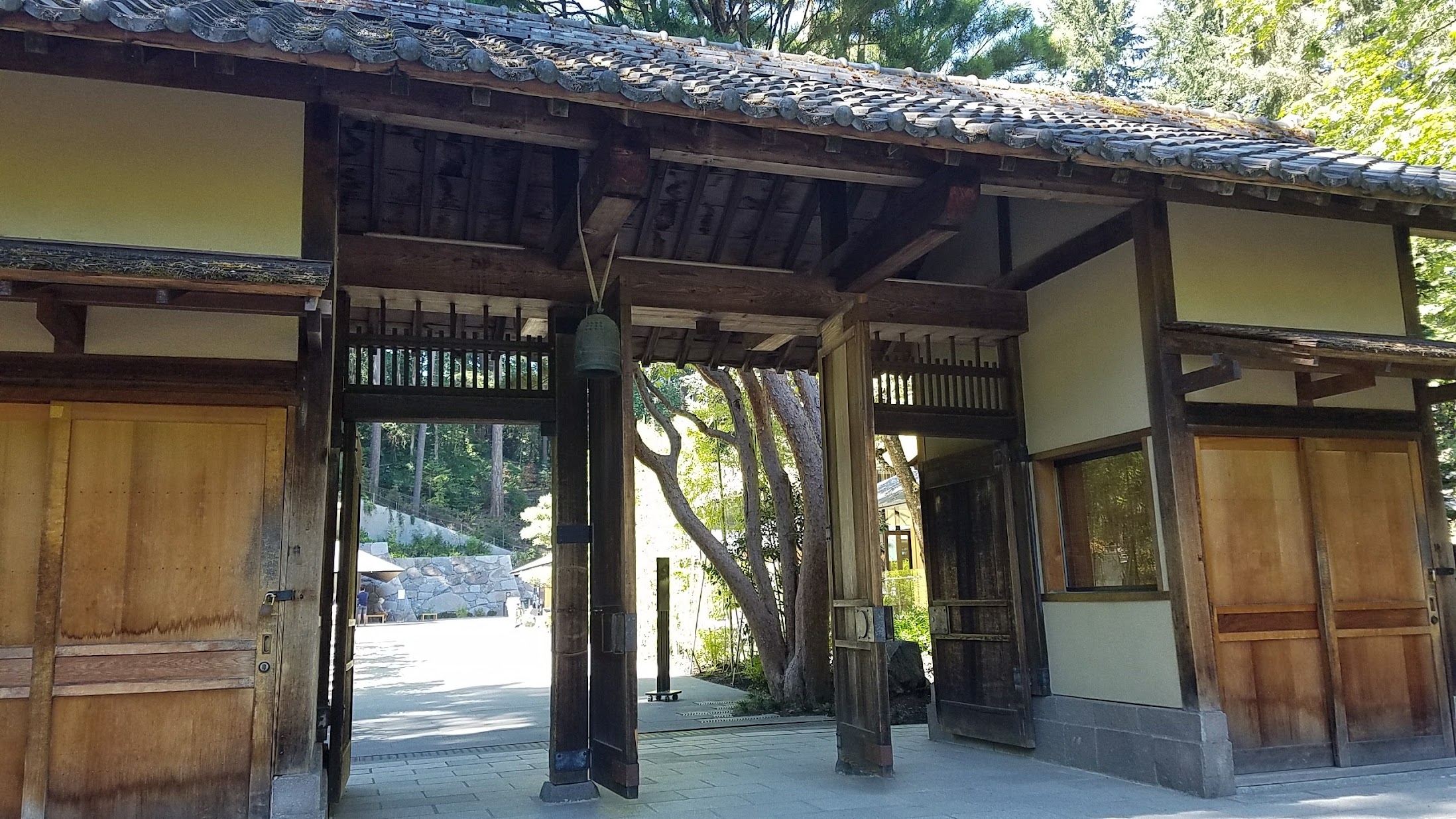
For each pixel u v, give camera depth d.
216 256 3.87
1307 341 5.07
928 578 7.65
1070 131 5.12
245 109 4.40
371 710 10.29
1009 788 5.52
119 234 4.13
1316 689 5.63
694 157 4.75
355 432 5.59
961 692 7.19
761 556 10.56
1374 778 5.48
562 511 5.55
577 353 5.08
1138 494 5.95
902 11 8.90
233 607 4.20
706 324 6.46
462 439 43.66
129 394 4.20
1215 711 5.27
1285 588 5.66
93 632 4.05
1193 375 5.43
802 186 6.52
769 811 5.02
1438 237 6.75
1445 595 5.99
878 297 6.48
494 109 4.54
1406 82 8.73
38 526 4.09
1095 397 6.13
